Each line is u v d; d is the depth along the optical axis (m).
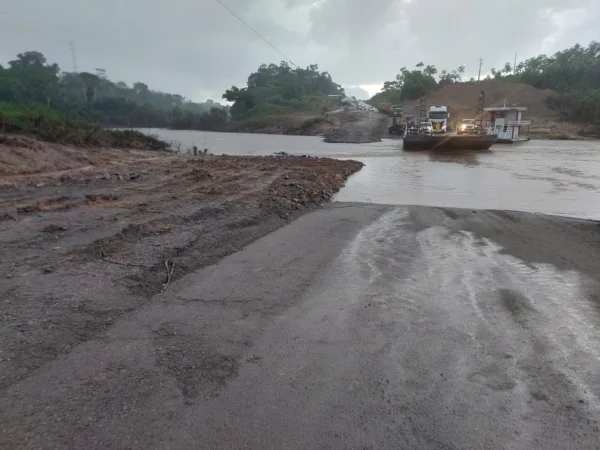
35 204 7.15
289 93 132.25
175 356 3.12
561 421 2.54
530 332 3.65
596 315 4.01
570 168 20.61
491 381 2.93
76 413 2.48
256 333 3.51
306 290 4.46
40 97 79.31
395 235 6.94
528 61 133.75
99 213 6.84
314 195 10.43
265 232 6.80
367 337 3.50
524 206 10.47
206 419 2.48
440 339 3.50
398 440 2.36
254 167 15.43
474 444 2.35
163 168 13.44
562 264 5.55
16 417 2.42
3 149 11.07
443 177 16.56
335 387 2.82
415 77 116.44
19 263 4.46
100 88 133.00
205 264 5.09
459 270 5.23
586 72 109.94
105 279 4.26
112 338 3.33
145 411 2.53
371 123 81.00
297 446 2.30
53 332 3.29
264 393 2.74
